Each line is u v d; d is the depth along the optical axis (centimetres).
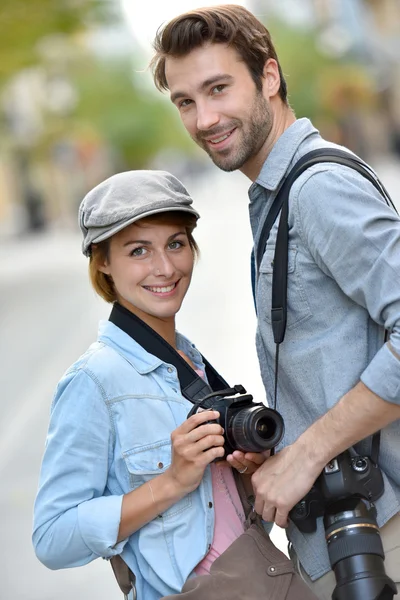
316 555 316
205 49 322
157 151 7012
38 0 2219
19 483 788
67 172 5516
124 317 331
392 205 321
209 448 304
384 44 6769
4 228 5359
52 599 553
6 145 4300
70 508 311
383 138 6962
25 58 2462
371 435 313
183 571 310
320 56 6956
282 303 314
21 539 658
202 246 3002
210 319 1462
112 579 580
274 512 308
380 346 312
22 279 2877
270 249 319
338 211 301
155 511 306
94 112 5591
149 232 331
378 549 299
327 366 311
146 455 314
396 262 292
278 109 337
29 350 1546
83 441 313
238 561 308
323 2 6919
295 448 304
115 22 2305
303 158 317
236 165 332
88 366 318
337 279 304
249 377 985
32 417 1058
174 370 326
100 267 342
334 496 302
